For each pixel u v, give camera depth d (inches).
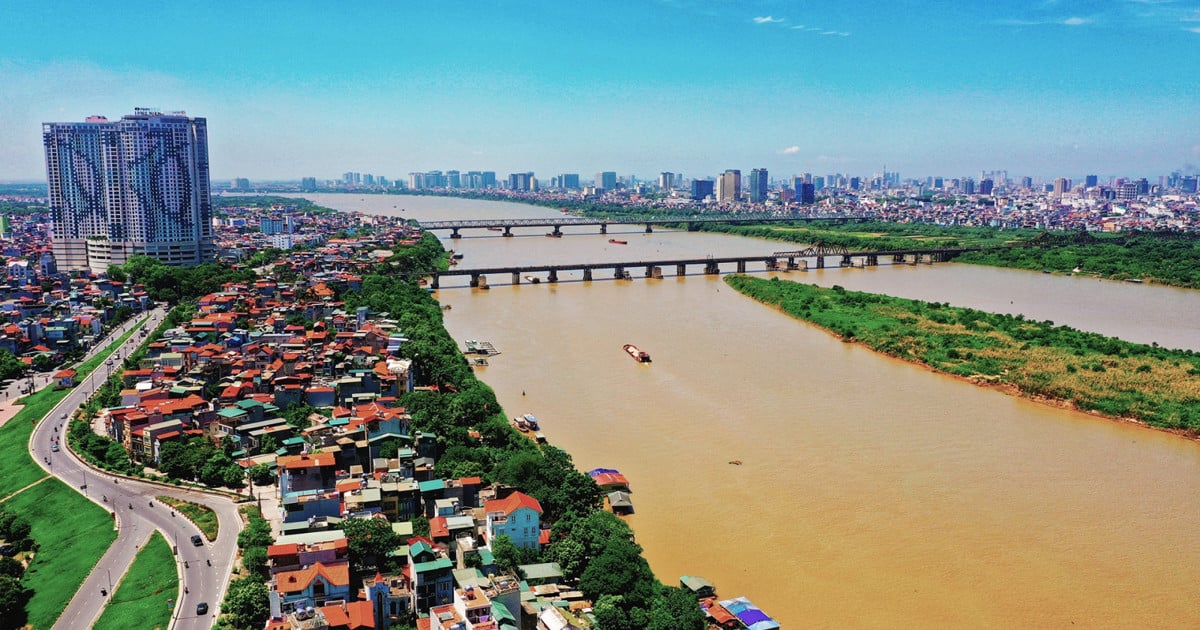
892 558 7106.3
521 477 7741.1
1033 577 6845.5
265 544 6732.3
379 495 7273.6
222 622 5816.9
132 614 6008.9
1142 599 6555.1
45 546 7396.7
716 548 7219.5
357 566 6333.7
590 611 5984.3
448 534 6692.9
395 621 5969.5
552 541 6963.6
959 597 6535.4
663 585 6510.8
